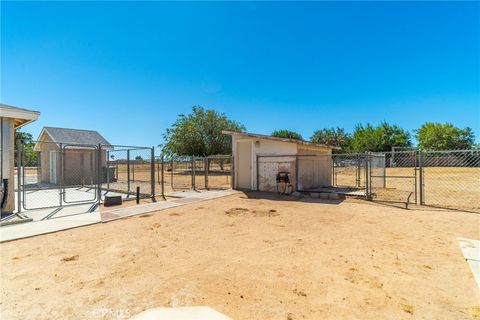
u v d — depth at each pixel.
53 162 17.39
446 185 15.20
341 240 5.40
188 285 3.51
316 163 14.52
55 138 17.16
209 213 8.05
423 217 7.38
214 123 29.20
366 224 6.68
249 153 13.74
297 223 6.82
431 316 2.82
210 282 3.59
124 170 30.05
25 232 5.86
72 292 3.31
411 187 14.32
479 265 4.10
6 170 7.91
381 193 12.12
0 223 6.41
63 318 2.79
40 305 3.02
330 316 2.82
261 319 2.77
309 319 2.77
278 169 12.57
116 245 5.11
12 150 8.04
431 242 5.23
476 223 6.67
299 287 3.45
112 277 3.73
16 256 4.52
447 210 8.25
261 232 6.01
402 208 8.67
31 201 10.70
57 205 9.46
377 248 4.91
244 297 3.21
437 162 33.81
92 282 3.58
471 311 2.90
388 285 3.49
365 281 3.61
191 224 6.74
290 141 12.12
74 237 5.63
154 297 3.21
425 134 47.34
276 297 3.21
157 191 13.52
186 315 2.81
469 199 10.31
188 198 10.91
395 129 42.62
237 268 4.05
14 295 3.23
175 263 4.24
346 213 8.00
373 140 41.72
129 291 3.35
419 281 3.60
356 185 15.71
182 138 28.56
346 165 25.62
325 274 3.83
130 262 4.28
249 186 13.71
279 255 4.59
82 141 18.20
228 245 5.12
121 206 9.20
